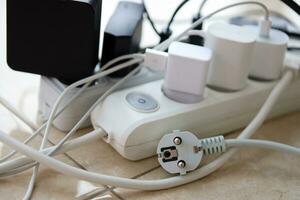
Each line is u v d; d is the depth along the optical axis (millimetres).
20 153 452
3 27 700
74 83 502
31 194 438
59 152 475
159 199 457
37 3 483
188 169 480
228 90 558
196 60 503
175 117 504
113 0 775
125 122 487
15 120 532
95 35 512
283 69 605
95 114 509
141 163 502
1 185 443
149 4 828
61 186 454
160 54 525
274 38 592
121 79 544
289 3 632
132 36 558
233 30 559
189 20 772
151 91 536
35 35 499
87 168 483
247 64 553
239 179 498
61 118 513
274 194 484
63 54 507
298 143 570
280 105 606
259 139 568
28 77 611
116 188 462
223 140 497
